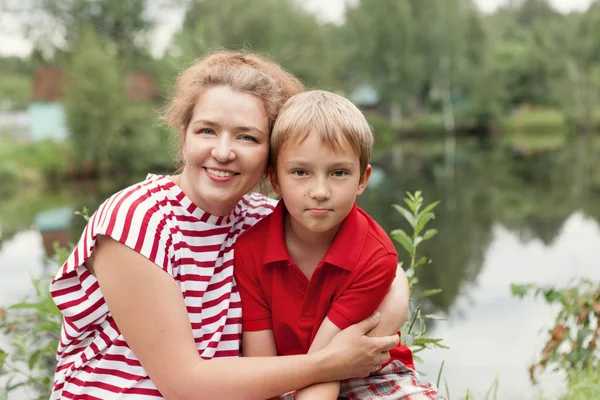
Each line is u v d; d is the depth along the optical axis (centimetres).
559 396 306
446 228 1148
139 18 3306
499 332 570
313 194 169
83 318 174
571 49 4259
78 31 3250
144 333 167
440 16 3819
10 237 1166
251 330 183
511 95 4378
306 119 168
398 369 190
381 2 3603
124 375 173
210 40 2433
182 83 187
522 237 1053
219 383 167
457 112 4022
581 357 307
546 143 3341
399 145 3434
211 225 179
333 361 170
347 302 175
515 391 415
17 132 3278
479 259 896
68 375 176
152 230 168
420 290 734
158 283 167
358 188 183
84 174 2214
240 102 174
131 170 2283
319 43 2905
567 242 999
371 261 176
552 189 1630
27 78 4566
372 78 3678
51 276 251
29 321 262
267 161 183
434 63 3850
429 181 1869
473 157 2638
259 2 2673
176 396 170
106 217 168
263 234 183
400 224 1141
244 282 183
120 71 2592
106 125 2203
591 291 317
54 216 1426
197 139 174
